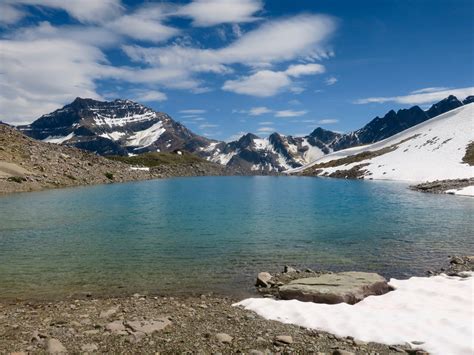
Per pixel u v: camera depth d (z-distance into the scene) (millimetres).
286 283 23688
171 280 24594
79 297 21188
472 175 121688
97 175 135500
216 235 39594
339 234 40062
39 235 39188
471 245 34438
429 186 99000
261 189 113375
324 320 15992
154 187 118250
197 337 14453
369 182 141125
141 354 12875
